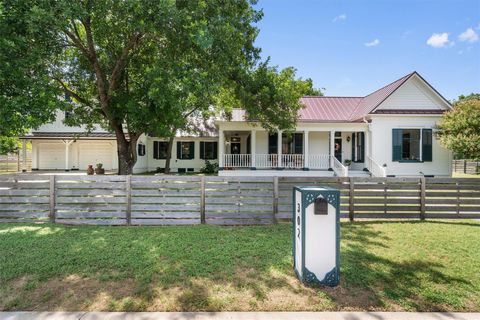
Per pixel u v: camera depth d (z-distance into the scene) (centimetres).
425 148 1466
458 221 630
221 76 905
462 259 394
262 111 1118
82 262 376
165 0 654
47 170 2019
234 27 858
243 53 1066
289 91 1111
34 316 260
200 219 612
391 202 646
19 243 453
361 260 389
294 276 343
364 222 615
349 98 1867
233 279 334
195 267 364
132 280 329
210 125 2120
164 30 729
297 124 1488
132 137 1005
